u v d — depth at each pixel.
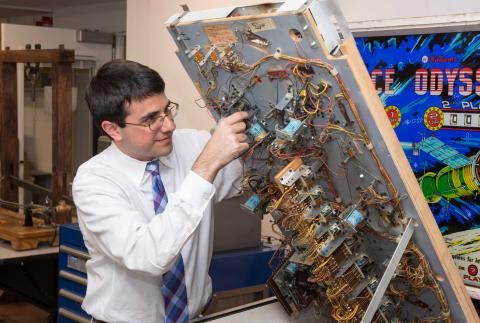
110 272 1.78
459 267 1.86
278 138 1.48
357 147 1.39
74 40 4.07
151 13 3.19
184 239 1.53
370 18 2.17
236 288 2.25
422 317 1.62
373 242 1.54
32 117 3.86
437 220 1.92
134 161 1.80
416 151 1.96
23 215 3.35
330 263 1.51
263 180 1.67
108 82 1.63
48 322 3.32
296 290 1.79
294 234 1.65
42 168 3.86
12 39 3.82
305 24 1.24
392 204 1.42
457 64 1.83
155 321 1.82
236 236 2.28
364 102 1.28
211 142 1.53
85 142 4.05
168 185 1.87
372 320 1.55
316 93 1.36
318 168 1.51
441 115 1.88
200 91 1.72
